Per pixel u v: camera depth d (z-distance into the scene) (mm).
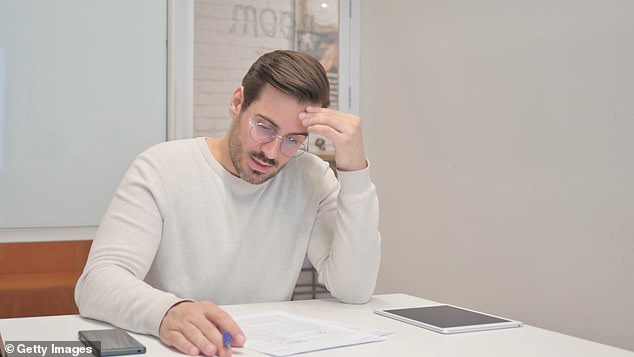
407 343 1156
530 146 2627
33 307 2389
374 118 3676
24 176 2377
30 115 2385
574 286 2430
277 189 1728
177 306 1171
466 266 2971
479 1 2898
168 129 2611
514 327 1335
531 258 2621
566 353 1110
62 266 2441
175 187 1598
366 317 1414
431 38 3207
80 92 2463
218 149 1691
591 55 2365
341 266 1585
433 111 3193
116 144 2525
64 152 2439
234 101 1633
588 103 2375
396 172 3479
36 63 2393
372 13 3699
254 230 1688
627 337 2219
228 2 3580
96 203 2494
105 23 2502
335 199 1787
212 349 1038
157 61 2598
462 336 1230
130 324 1214
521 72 2678
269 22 3670
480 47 2893
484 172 2869
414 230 3334
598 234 2332
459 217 3018
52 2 2414
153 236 1513
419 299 1692
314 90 1494
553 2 2529
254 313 1412
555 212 2512
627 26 2229
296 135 1521
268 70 1483
